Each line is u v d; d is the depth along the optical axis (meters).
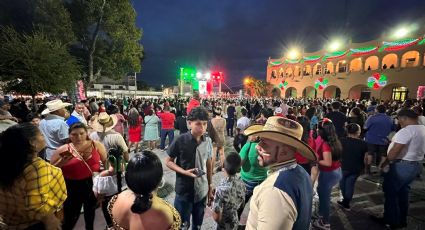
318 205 3.91
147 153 1.36
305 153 1.45
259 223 1.21
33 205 1.69
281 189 1.21
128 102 16.98
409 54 28.34
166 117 7.92
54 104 3.75
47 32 15.52
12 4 15.76
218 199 2.55
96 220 3.62
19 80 9.05
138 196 1.30
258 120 4.87
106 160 3.09
